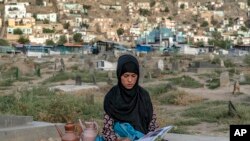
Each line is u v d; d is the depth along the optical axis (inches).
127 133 249.3
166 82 1576.0
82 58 3253.0
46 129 413.1
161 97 1115.9
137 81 248.2
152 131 252.2
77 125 308.8
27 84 1561.3
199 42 6003.9
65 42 5561.0
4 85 1535.4
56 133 419.8
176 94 1107.3
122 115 250.5
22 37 5403.5
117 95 249.3
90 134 275.7
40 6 7283.5
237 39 6550.2
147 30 6638.8
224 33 6958.7
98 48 4279.0
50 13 6929.1
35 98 770.2
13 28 5826.8
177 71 2094.0
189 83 1530.5
